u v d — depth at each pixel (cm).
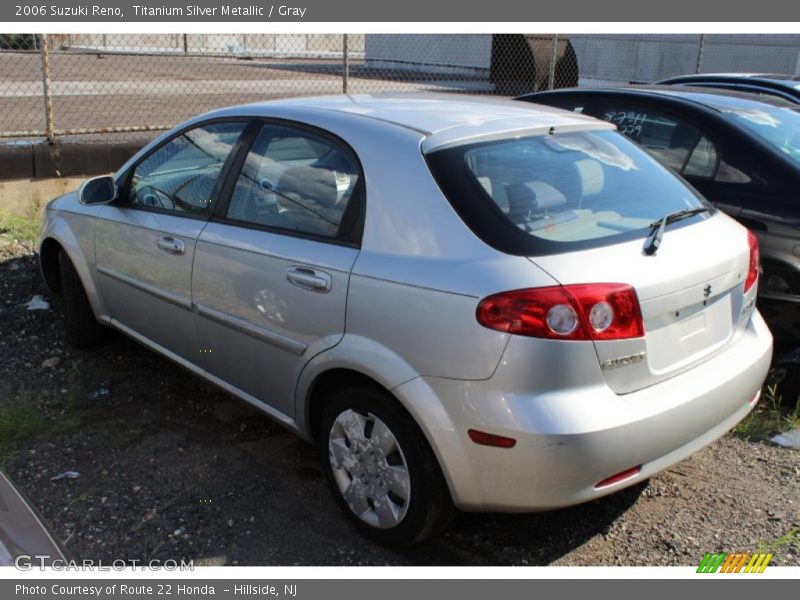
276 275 326
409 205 291
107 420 409
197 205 382
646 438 268
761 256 434
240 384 367
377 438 299
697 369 296
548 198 295
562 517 335
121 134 956
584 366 258
